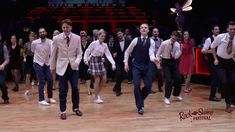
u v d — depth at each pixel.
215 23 12.16
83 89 8.61
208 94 7.77
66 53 5.38
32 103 6.82
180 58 7.81
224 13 12.10
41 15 14.55
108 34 11.92
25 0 15.85
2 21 13.07
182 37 7.93
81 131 4.75
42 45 6.44
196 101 6.91
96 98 6.84
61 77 5.43
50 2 17.06
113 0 17.17
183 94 7.76
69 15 14.79
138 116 5.61
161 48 6.57
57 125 5.09
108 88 8.85
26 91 7.84
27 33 10.25
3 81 6.75
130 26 14.07
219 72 5.94
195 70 9.54
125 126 5.00
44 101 6.62
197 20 12.70
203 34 12.32
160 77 8.02
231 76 5.87
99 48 6.56
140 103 5.79
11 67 8.48
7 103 6.82
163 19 14.31
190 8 11.45
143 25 5.74
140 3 16.25
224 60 5.89
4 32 11.62
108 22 14.06
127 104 6.65
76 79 5.57
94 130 4.80
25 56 7.82
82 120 5.37
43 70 6.60
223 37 5.82
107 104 6.65
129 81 9.67
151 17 14.78
